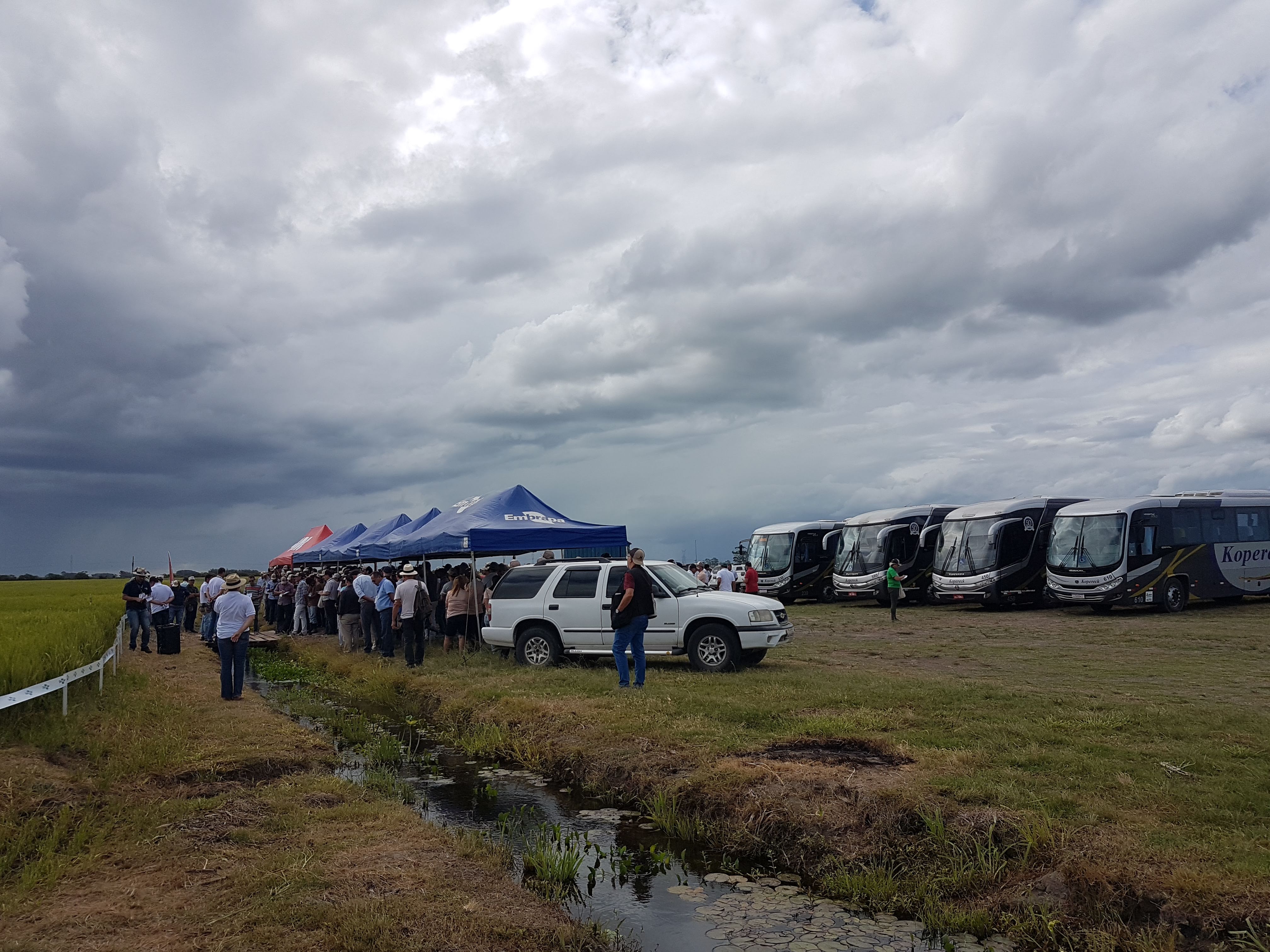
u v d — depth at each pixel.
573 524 17.69
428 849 6.02
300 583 26.41
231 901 4.99
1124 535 23.11
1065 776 6.73
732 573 21.75
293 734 9.94
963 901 5.34
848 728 8.55
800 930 5.18
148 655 19.89
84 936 4.53
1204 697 10.23
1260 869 4.86
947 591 26.94
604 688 11.63
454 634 17.17
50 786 7.16
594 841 6.82
